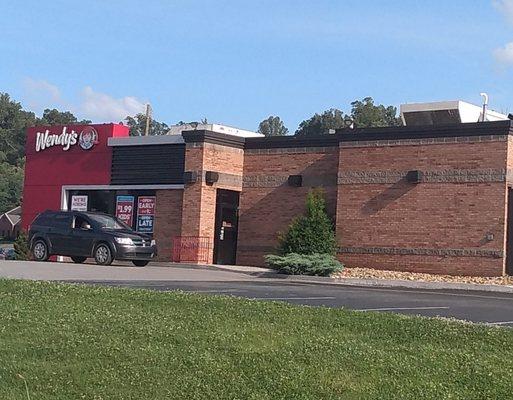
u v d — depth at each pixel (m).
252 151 30.67
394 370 8.52
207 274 24.59
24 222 35.12
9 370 8.07
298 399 7.58
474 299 17.98
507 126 24.42
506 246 24.67
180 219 30.56
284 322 10.73
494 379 8.36
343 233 27.27
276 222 29.80
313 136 29.08
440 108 28.23
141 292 13.22
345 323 10.92
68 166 34.09
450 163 25.36
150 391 7.67
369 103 78.12
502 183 24.44
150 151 31.69
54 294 12.46
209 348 9.08
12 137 103.38
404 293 19.22
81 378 7.93
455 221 25.19
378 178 26.69
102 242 26.12
